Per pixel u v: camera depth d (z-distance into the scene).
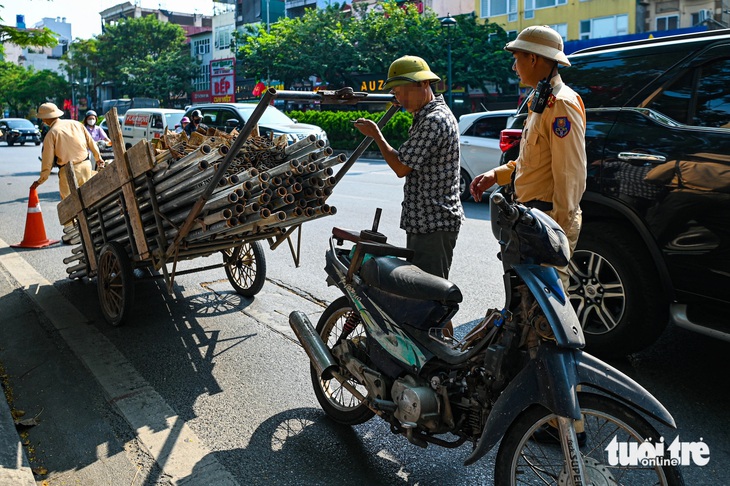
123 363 4.52
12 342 4.98
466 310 5.39
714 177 3.70
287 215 4.04
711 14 27.05
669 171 3.89
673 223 3.87
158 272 6.74
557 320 2.46
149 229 4.75
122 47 59.66
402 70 3.51
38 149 29.73
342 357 3.45
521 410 2.50
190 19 83.75
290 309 5.60
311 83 35.56
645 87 4.21
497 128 11.70
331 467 3.24
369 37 32.41
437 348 2.96
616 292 4.21
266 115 16.00
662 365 4.31
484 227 9.02
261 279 5.76
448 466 3.26
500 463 2.60
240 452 3.38
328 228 9.01
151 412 3.82
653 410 2.38
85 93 70.25
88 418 3.76
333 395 3.90
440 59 30.19
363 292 3.33
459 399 2.87
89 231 5.61
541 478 2.68
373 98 3.91
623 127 4.18
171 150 4.40
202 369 4.42
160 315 5.49
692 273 3.82
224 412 3.81
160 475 3.17
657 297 4.08
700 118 3.95
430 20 31.75
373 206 10.95
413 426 2.91
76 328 5.22
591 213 4.37
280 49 34.72
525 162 3.40
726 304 3.75
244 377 4.30
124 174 4.71
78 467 3.26
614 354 4.29
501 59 29.69
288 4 50.94
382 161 21.39
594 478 2.44
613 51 4.47
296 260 5.32
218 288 6.21
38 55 111.12
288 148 4.51
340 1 45.38
